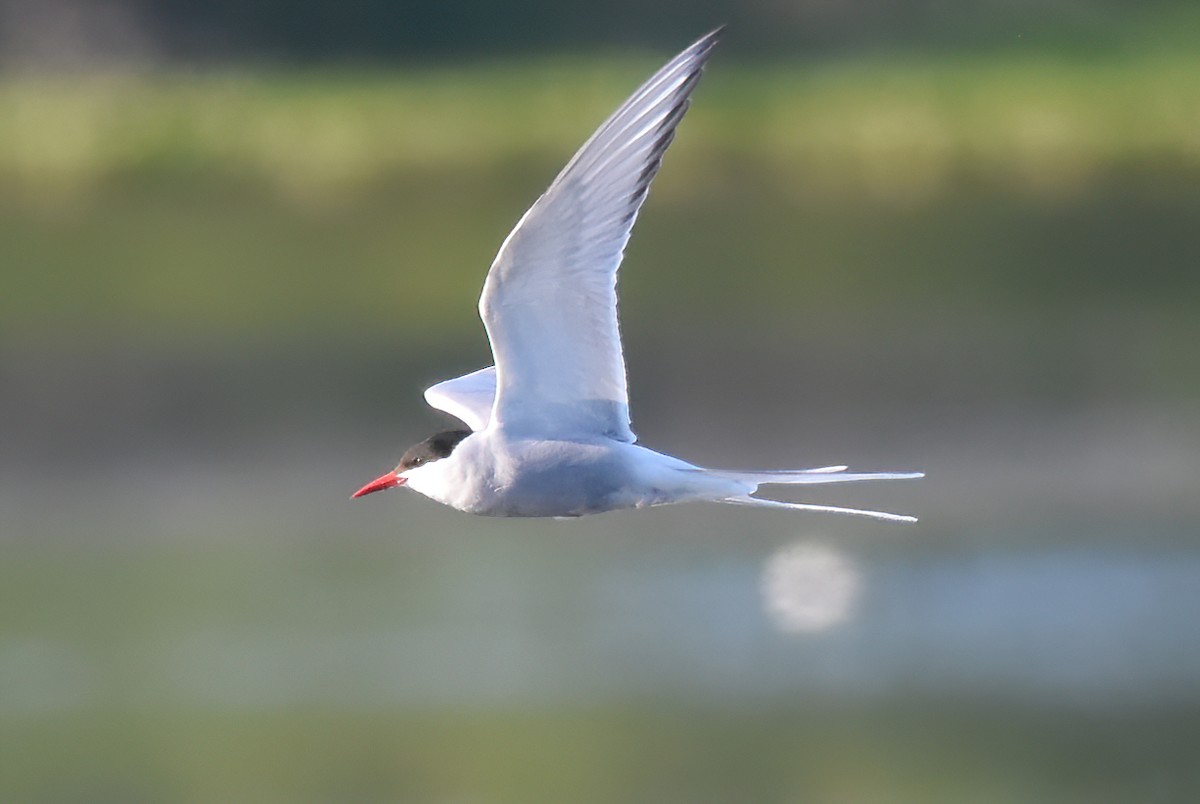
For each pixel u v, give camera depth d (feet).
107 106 92.38
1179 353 69.77
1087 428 65.10
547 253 27.84
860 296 74.02
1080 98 87.92
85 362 69.92
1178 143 83.10
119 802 45.09
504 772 45.57
